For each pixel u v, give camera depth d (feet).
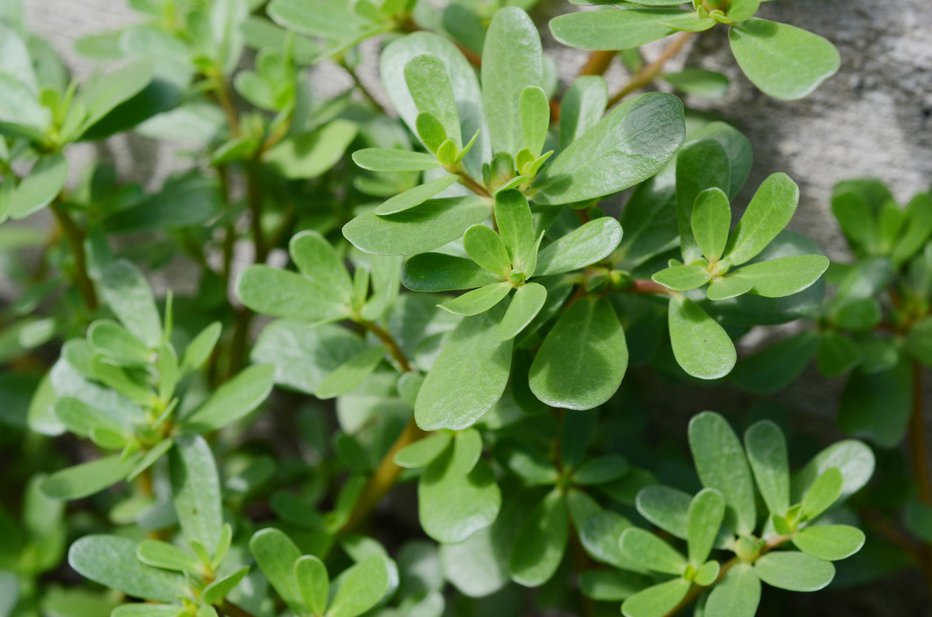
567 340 1.49
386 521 2.22
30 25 1.93
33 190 1.60
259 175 1.78
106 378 1.62
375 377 1.64
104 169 1.81
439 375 1.48
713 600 1.52
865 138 1.71
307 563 1.52
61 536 1.87
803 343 1.69
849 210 1.70
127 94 1.65
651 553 1.54
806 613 1.91
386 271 1.60
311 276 1.60
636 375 1.87
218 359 1.90
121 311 1.64
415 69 1.49
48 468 2.12
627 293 1.53
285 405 2.12
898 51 1.66
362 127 1.76
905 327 1.72
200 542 1.55
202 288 1.85
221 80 1.78
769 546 1.55
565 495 1.65
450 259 1.48
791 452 1.80
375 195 1.78
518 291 1.45
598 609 1.79
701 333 1.48
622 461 1.65
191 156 1.83
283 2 1.66
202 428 1.60
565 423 1.66
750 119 1.73
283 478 1.88
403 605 1.67
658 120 1.46
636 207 1.56
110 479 1.59
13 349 1.89
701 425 1.56
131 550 1.54
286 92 1.73
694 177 1.51
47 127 1.66
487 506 1.57
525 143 1.49
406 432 1.64
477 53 1.69
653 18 1.49
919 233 1.69
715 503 1.52
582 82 1.54
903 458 1.79
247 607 1.60
